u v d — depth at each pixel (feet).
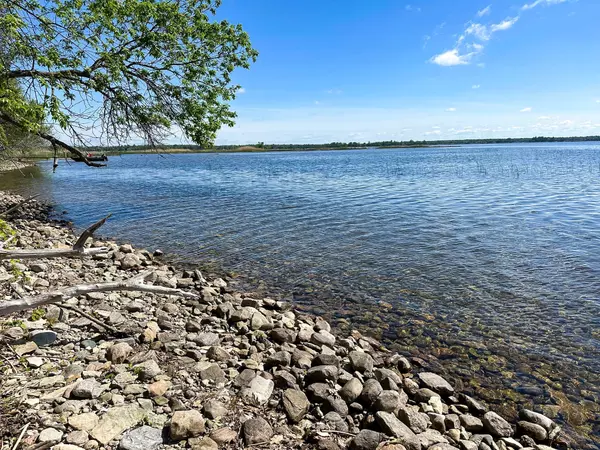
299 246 43.50
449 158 262.67
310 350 19.98
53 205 73.61
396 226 52.70
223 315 23.91
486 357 20.99
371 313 26.55
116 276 29.89
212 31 44.62
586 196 75.97
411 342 22.68
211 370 15.69
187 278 31.99
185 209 68.49
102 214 64.28
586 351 21.47
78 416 11.73
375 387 15.84
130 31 38.81
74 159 42.83
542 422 15.57
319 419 13.99
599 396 17.81
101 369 14.82
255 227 53.42
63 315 19.02
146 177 144.25
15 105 26.86
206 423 12.46
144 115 43.04
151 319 21.42
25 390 12.87
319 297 29.37
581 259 36.73
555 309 26.61
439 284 31.53
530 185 97.19
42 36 30.71
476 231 48.98
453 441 14.28
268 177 136.87
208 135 48.06
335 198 80.38
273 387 15.55
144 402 12.97
